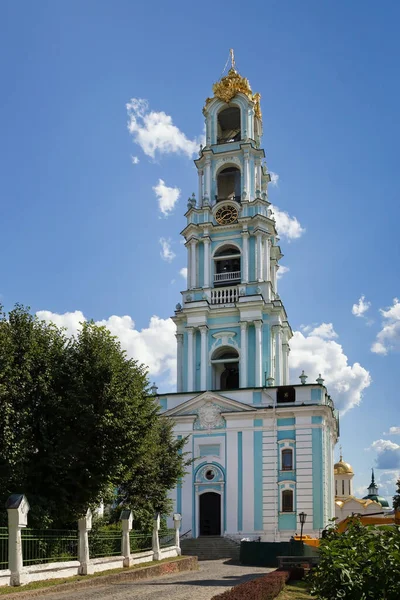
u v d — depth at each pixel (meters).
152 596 21.03
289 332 63.34
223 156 62.69
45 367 27.55
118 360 29.31
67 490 26.78
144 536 34.72
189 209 61.38
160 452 40.47
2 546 20.98
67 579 23.38
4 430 24.67
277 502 51.03
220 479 52.69
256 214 59.41
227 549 48.47
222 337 57.56
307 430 51.72
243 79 64.56
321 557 15.53
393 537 14.13
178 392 55.94
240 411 53.16
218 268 61.25
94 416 26.86
